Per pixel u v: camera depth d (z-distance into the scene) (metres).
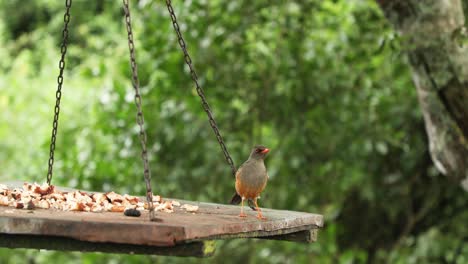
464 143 9.81
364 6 13.65
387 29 12.98
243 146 14.34
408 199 16.72
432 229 15.30
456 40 9.52
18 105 18.80
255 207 7.91
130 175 14.18
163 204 7.48
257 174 7.33
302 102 14.54
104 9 27.47
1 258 16.69
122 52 17.25
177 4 13.57
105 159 14.34
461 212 16.39
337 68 14.07
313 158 14.98
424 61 9.77
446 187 16.42
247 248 14.88
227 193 14.35
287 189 14.85
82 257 15.00
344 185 14.90
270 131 14.77
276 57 14.02
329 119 14.60
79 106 16.59
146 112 14.05
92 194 8.17
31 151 17.09
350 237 17.56
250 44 13.92
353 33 13.88
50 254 15.73
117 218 6.13
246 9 13.71
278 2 13.69
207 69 13.96
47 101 18.64
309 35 14.12
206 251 5.77
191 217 6.59
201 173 13.95
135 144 14.20
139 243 5.58
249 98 14.31
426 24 9.59
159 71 13.95
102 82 16.05
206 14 13.62
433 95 9.82
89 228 5.69
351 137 14.76
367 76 14.30
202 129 13.98
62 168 14.63
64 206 6.86
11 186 8.88
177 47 13.70
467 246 15.31
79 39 26.94
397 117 14.95
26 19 28.83
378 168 16.33
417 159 16.02
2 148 17.89
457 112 9.75
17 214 6.17
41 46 25.66
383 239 17.53
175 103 13.98
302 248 15.17
